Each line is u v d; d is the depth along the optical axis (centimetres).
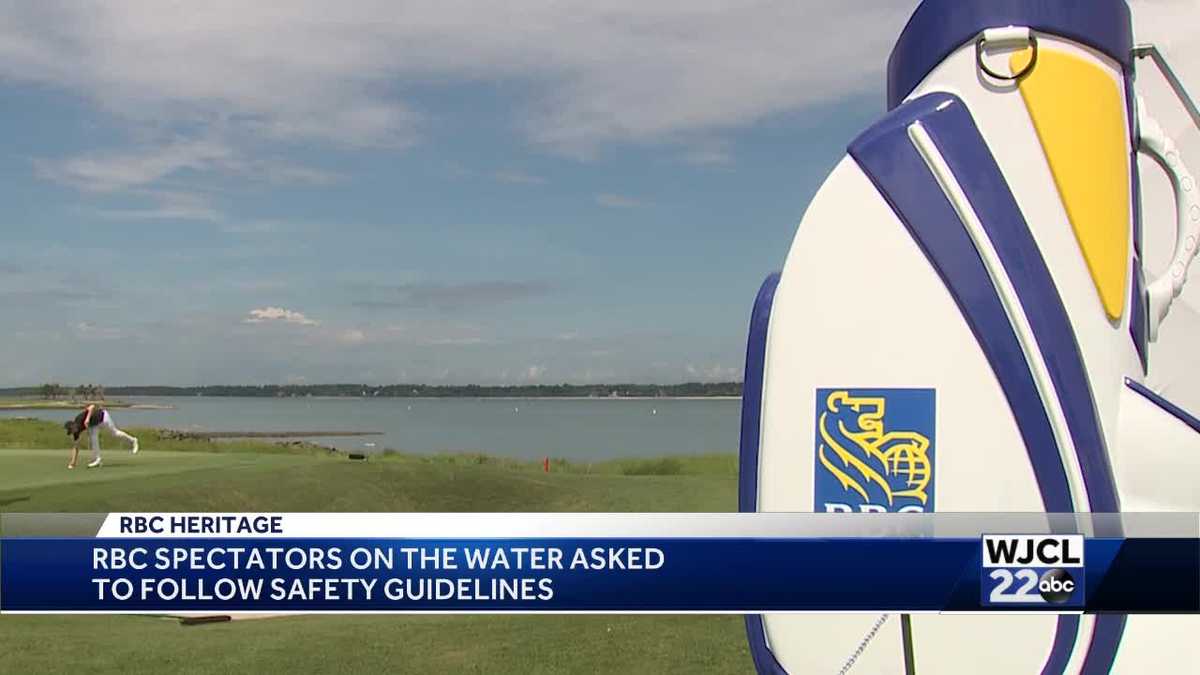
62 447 2423
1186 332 416
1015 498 328
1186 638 329
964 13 350
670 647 620
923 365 334
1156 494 334
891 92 384
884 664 344
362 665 597
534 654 611
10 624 696
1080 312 334
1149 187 420
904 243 338
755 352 377
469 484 1395
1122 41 358
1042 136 337
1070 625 329
